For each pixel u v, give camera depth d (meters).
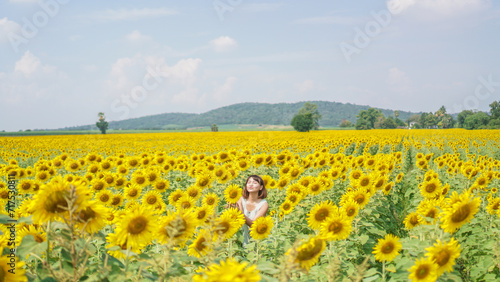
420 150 25.97
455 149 25.91
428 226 4.20
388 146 32.72
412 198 12.57
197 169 11.63
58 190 2.39
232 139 52.88
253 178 6.54
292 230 6.03
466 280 6.96
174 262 3.02
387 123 170.62
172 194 7.33
